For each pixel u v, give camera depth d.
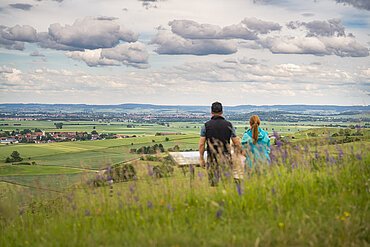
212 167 10.05
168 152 10.91
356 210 6.88
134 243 6.18
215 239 6.01
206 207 7.60
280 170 8.81
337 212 6.98
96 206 8.45
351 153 9.41
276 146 9.84
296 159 9.34
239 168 9.76
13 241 7.73
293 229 6.25
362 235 6.13
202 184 8.80
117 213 7.75
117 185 8.84
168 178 8.91
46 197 9.95
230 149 10.79
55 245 6.64
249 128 11.04
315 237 5.90
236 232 6.25
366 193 7.68
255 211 7.15
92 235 6.77
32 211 9.98
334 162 9.07
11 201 10.06
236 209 7.27
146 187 8.55
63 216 8.73
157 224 6.81
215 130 10.75
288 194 7.73
